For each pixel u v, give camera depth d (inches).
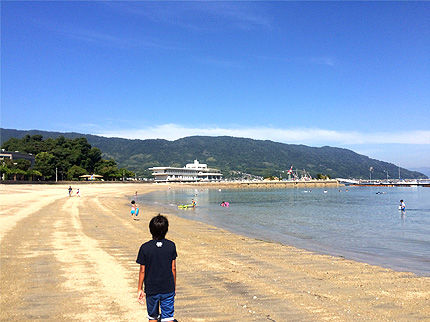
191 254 631.2
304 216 1593.3
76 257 558.9
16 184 3993.6
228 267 531.2
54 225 963.3
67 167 6072.8
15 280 422.3
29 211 1337.4
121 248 651.5
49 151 6476.4
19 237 737.0
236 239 846.5
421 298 393.7
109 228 954.1
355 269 539.5
